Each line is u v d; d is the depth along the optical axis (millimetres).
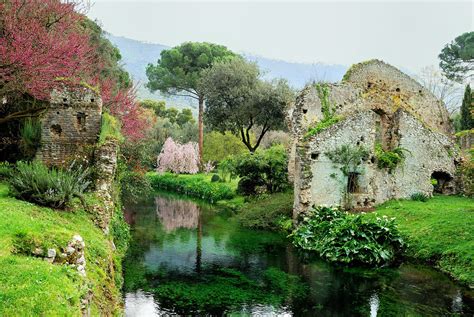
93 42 27875
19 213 9328
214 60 48312
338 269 15695
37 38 14047
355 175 22312
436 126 28000
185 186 37469
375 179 22406
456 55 45469
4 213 9055
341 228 17344
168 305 12000
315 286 13922
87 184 12852
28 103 16500
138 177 24609
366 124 22109
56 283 6488
